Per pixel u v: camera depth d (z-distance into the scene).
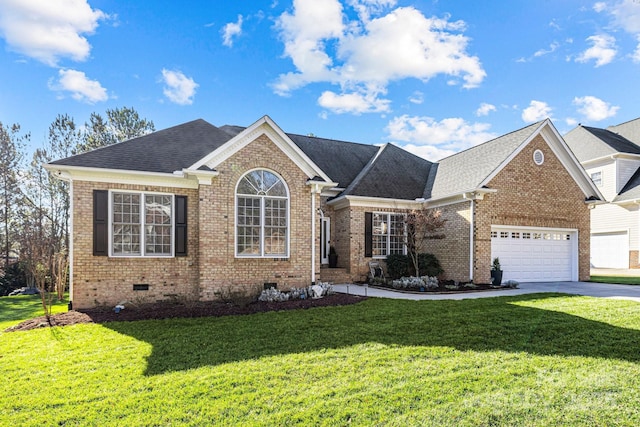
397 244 18.67
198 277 12.73
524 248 17.36
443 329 7.98
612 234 26.06
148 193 12.51
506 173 16.75
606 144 26.83
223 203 12.59
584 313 9.61
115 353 6.47
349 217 17.62
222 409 4.33
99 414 4.24
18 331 8.34
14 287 18.92
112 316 9.67
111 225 12.07
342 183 19.45
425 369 5.61
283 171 13.52
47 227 22.64
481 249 15.90
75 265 11.55
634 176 26.25
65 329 8.39
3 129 23.38
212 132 16.48
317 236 14.09
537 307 10.48
